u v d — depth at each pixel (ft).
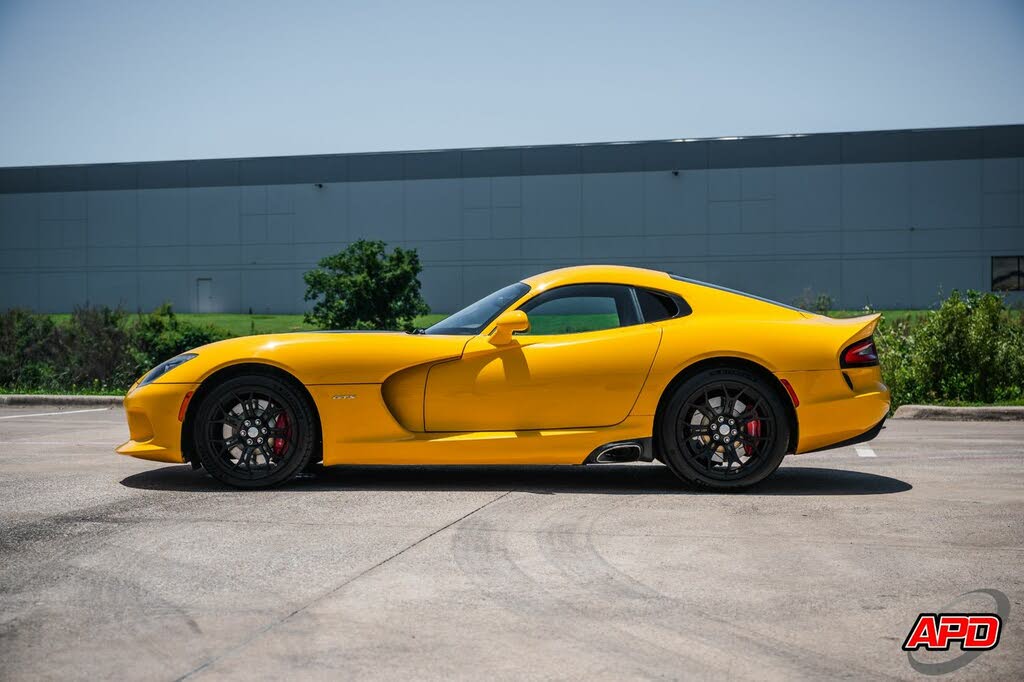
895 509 14.48
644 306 16.62
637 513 14.14
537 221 146.10
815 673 7.64
